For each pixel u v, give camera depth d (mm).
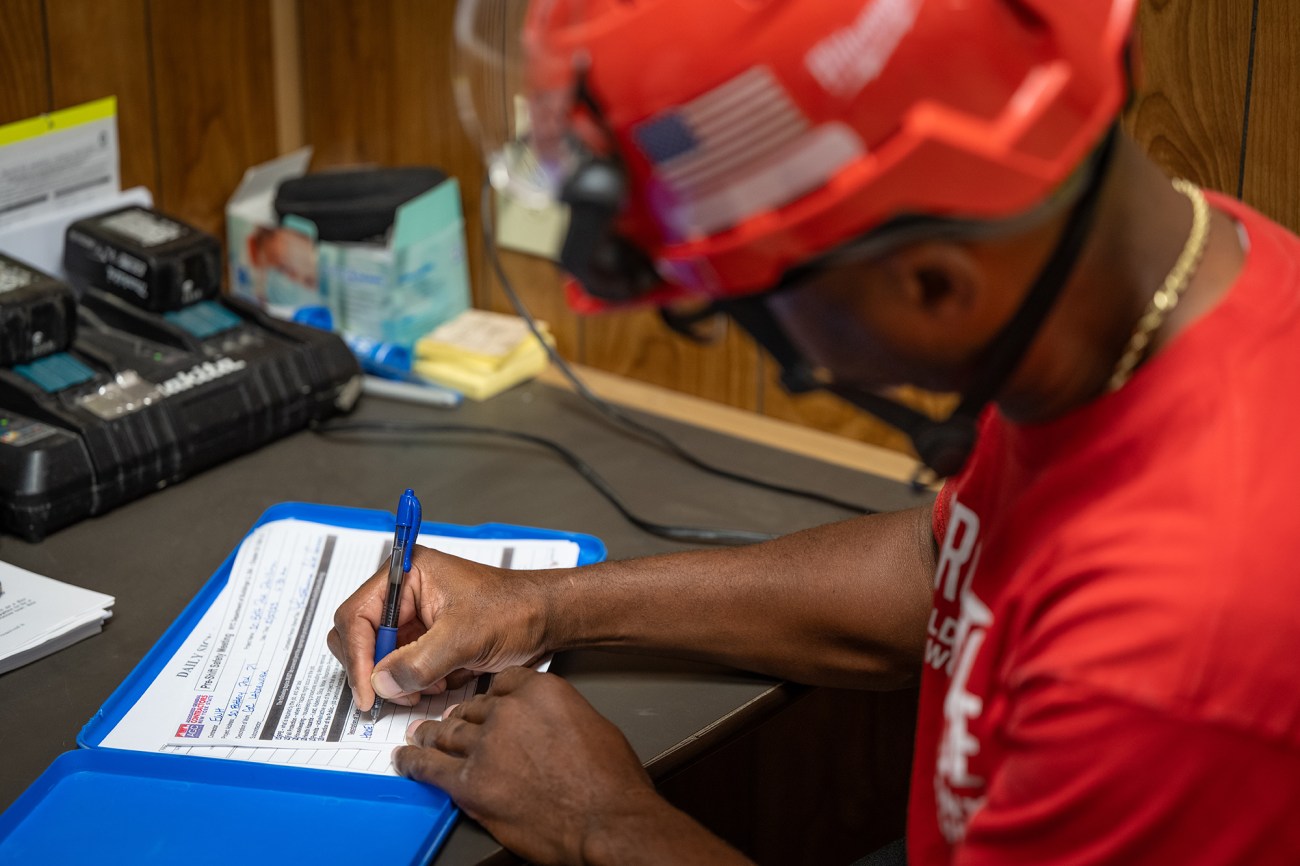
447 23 1405
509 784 785
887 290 528
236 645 964
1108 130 546
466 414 1370
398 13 1436
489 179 1035
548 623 933
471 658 897
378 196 1411
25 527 1110
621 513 1177
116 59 1356
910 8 489
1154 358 565
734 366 1371
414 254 1424
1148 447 555
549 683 837
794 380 586
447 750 834
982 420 713
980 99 496
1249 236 601
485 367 1407
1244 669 506
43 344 1216
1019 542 615
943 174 492
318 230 1424
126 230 1327
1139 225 563
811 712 1162
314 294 1463
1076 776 537
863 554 921
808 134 498
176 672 932
